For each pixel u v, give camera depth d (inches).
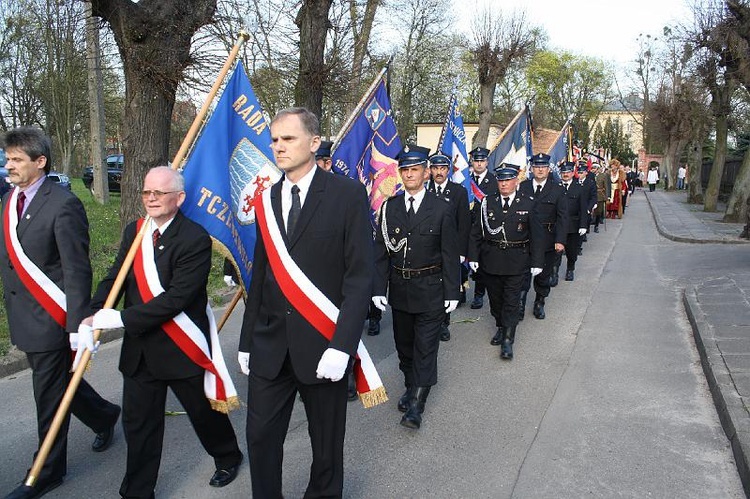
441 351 239.0
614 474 142.2
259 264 114.1
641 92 1769.2
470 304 324.2
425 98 1307.8
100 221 567.5
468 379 206.5
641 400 186.9
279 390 110.6
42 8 704.4
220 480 136.9
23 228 126.4
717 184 877.8
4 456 152.4
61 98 909.2
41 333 127.1
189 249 120.6
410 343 182.2
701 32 718.5
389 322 287.7
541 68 1758.1
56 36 626.5
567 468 145.2
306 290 106.1
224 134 155.0
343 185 109.0
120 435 163.2
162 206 118.6
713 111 856.3
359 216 107.4
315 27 410.9
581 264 446.9
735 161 1042.7
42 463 114.3
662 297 331.6
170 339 120.2
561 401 186.7
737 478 140.3
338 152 239.3
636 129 2694.4
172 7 322.0
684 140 1443.2
